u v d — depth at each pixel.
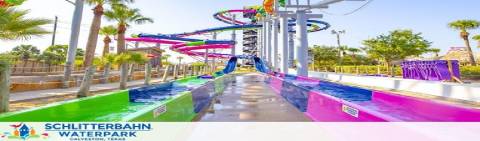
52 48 36.06
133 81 19.66
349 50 58.34
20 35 7.58
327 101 6.73
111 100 7.12
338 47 56.69
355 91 11.16
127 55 13.50
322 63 58.22
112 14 23.56
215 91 14.24
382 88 16.66
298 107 8.65
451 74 18.42
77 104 5.59
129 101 8.30
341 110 5.87
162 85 12.18
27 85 11.01
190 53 53.50
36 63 19.28
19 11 7.16
